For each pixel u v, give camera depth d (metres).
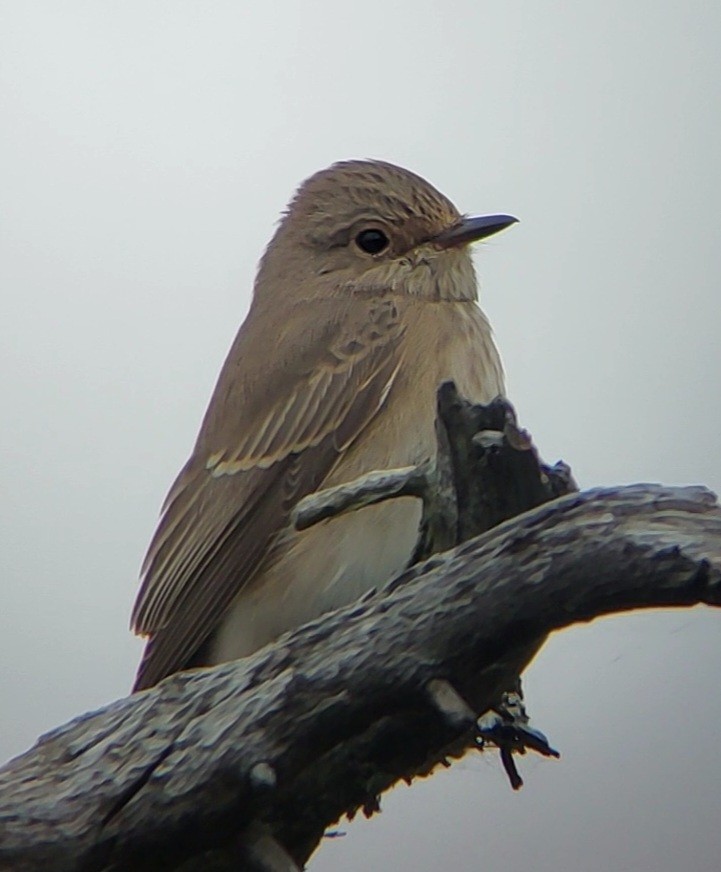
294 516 2.90
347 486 2.88
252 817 2.86
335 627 2.86
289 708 2.86
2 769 2.87
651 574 2.85
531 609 2.85
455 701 2.86
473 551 2.86
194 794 2.86
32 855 2.86
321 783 2.86
